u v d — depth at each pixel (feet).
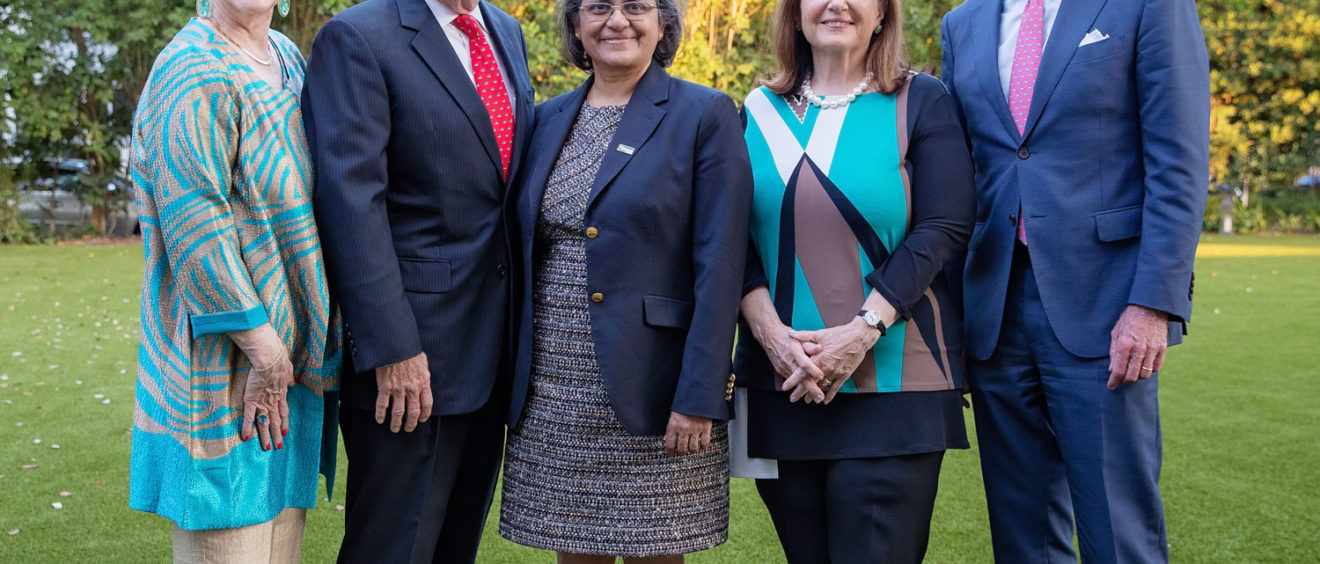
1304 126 60.95
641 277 7.62
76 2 49.06
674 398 7.66
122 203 53.72
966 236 7.80
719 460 8.09
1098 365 7.82
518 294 8.05
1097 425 7.84
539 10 36.11
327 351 7.68
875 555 7.79
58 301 29.14
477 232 7.76
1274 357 22.22
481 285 7.82
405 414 7.54
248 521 7.21
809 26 8.02
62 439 15.19
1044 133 7.97
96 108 52.11
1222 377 20.17
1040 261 7.95
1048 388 8.09
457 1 7.78
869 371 7.78
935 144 7.82
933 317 8.00
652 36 7.78
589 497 7.74
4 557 10.76
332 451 7.93
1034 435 8.39
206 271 6.82
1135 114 7.77
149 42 49.06
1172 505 12.73
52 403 17.35
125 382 19.03
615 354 7.57
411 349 7.25
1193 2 7.73
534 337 7.89
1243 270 40.45
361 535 7.77
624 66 7.75
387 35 7.49
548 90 35.04
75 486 13.05
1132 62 7.71
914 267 7.60
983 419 8.59
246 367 7.19
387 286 7.20
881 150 7.82
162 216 6.89
